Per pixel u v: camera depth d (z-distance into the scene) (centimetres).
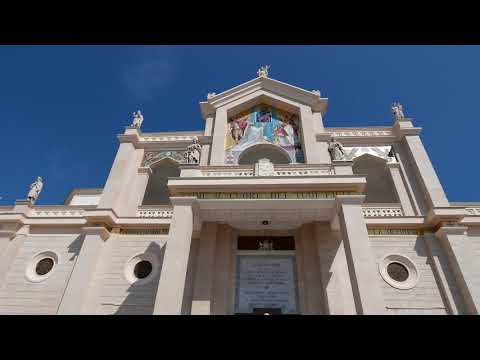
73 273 1627
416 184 1897
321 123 2080
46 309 1659
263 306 1487
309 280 1484
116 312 1569
